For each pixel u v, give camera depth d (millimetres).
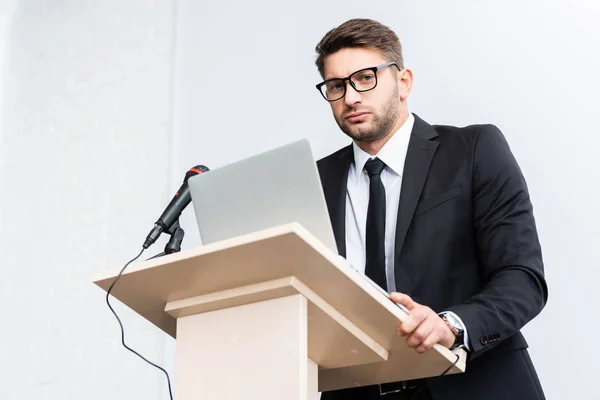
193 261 1403
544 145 2861
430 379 1801
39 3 4242
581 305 2646
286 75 3449
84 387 3469
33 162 3957
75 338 3562
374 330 1535
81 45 4055
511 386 1809
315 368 1613
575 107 2857
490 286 1787
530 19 3023
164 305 1580
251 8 3631
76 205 3770
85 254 3668
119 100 3846
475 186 1990
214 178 1636
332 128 3271
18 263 3803
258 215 1593
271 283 1418
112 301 3551
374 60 2148
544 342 2656
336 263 1346
